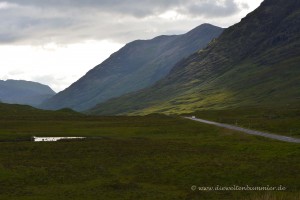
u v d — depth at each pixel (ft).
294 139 328.90
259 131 402.11
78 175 203.51
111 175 203.31
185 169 206.80
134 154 265.95
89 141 344.69
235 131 406.41
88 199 157.48
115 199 157.07
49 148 300.40
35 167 223.10
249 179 183.42
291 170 193.26
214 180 185.06
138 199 156.87
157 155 258.57
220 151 271.90
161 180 190.70
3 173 204.33
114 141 344.08
